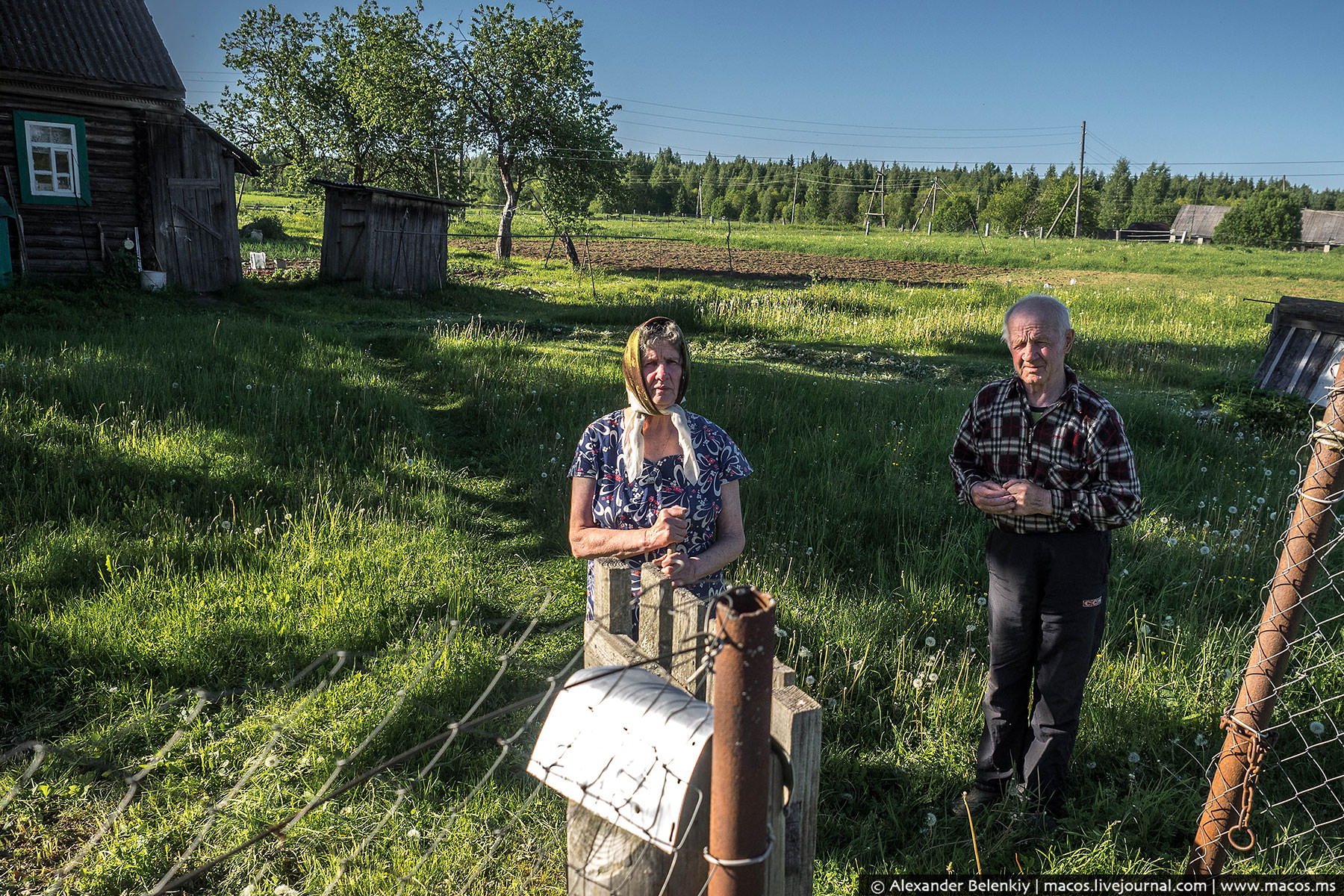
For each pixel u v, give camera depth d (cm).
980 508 276
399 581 439
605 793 145
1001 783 295
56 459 557
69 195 1500
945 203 10200
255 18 3472
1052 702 279
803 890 160
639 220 9581
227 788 285
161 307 1476
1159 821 291
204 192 1672
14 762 291
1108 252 5684
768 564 489
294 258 2939
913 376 1294
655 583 185
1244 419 972
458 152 3603
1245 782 228
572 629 411
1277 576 216
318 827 265
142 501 516
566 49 3497
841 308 1998
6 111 1427
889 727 341
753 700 123
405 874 246
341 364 944
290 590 420
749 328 1700
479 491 632
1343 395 200
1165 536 536
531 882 248
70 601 389
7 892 241
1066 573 268
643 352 246
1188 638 404
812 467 674
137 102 1548
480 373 962
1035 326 264
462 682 346
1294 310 1065
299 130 3581
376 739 305
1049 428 268
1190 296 2472
